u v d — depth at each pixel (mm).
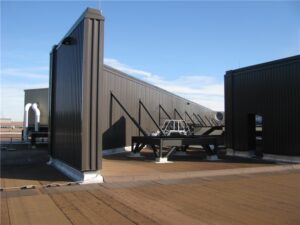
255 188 11047
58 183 11492
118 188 10820
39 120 31719
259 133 26281
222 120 55344
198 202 9039
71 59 13898
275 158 19422
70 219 7414
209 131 29750
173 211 8125
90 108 11992
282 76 19219
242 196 9812
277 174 14297
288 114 18797
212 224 7145
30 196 9602
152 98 30938
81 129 11891
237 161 18969
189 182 12062
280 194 10125
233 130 22688
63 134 14961
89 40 12094
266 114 20141
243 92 21906
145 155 22016
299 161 18156
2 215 7695
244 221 7383
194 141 19266
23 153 23297
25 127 32688
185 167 15953
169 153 18594
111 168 15242
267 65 20156
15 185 11148
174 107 38250
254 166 16469
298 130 18250
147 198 9461
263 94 20375
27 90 34219
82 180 11766
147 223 7160
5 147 28281
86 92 11984
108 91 22297
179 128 31328
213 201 9172
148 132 29469
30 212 7945
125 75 24844
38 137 29516
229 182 12156
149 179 12602
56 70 17312
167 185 11438
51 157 17234
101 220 7355
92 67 12109
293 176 13742
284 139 18953
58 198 9367
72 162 13141
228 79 23141
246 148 21734
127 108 25266
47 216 7629
